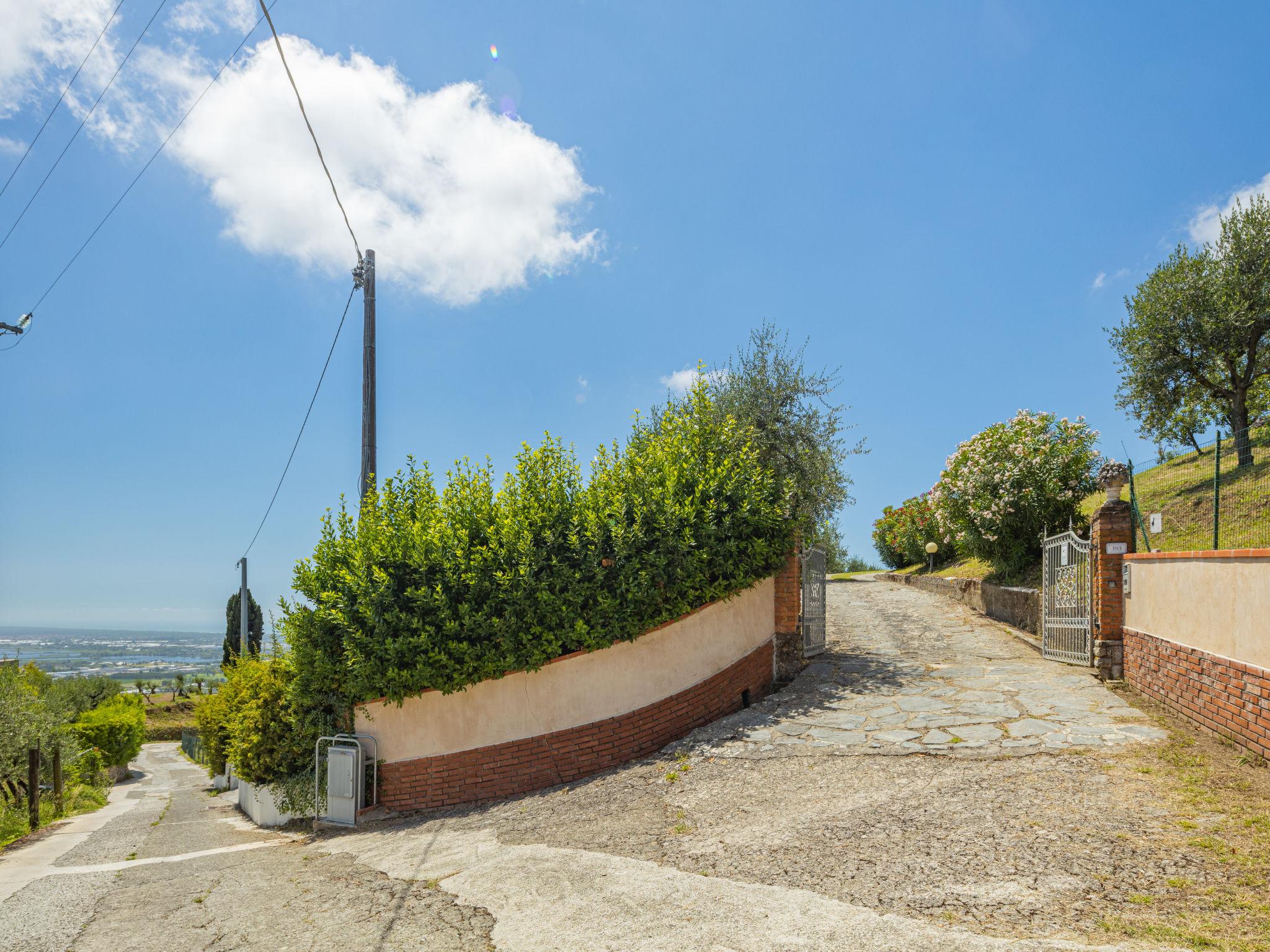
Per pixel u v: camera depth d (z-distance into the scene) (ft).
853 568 137.59
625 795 26.89
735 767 27.50
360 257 45.03
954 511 63.57
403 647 33.65
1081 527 54.08
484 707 35.09
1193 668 27.02
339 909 19.75
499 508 36.78
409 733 35.91
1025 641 47.83
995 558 59.52
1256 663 22.77
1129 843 17.02
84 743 93.15
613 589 35.88
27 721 50.55
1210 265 62.75
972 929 13.51
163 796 70.33
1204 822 17.93
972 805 20.53
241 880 24.71
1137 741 25.32
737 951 13.61
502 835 25.44
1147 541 38.58
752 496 38.93
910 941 13.19
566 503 36.78
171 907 21.49
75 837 39.17
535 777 34.68
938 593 75.77
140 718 106.22
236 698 46.88
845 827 19.93
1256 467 37.37
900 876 16.39
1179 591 28.55
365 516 37.83
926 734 28.22
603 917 16.15
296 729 37.17
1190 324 62.69
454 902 18.89
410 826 31.48
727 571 38.04
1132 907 13.93
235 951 17.16
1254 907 13.62
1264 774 21.21
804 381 53.11
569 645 35.47
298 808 36.86
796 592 41.98
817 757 27.07
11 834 40.45
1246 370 62.54
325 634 35.73
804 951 13.29
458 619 34.71
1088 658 38.06
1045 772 22.77
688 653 37.47
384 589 33.91
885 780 23.76
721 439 41.83
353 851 27.84
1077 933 13.05
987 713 30.42
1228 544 37.65
